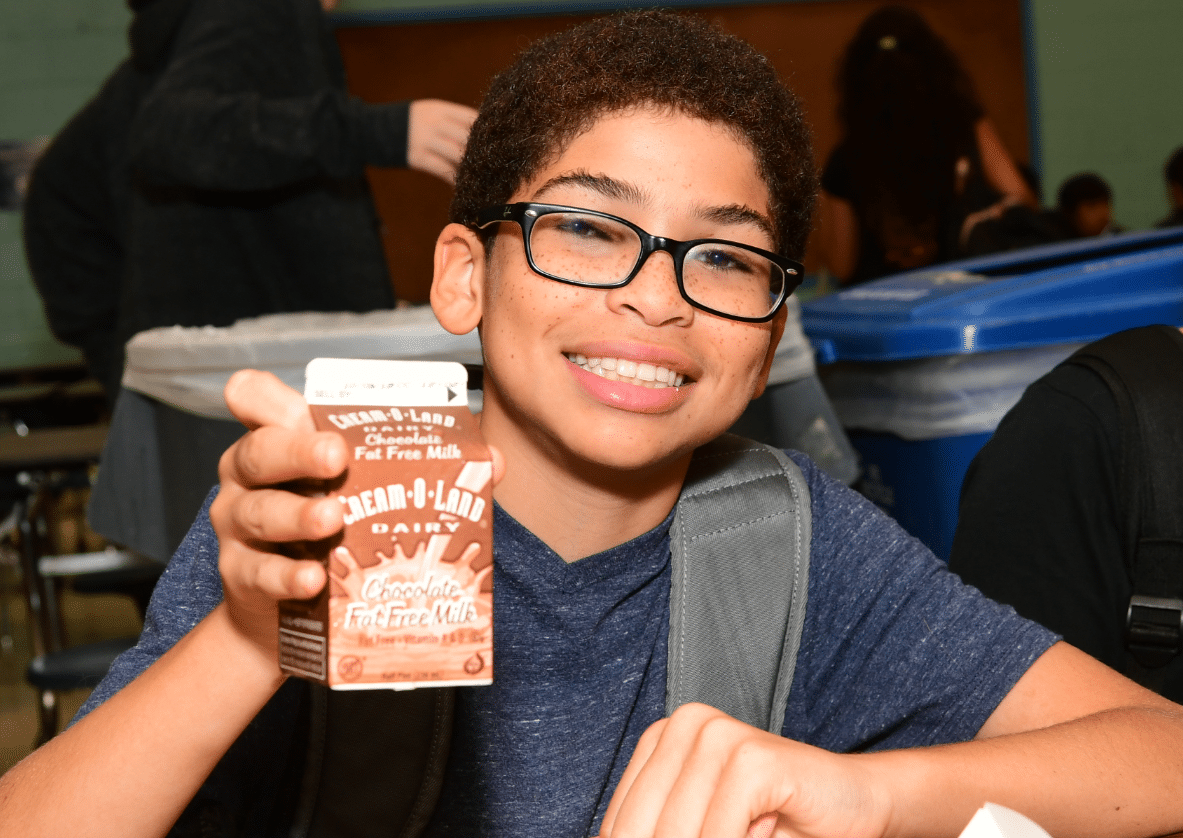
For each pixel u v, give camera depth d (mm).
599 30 776
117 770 605
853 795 606
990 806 487
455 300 801
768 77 781
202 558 767
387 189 6070
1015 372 1412
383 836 745
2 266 5574
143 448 1414
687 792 598
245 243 1708
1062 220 2426
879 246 2418
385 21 6039
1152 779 690
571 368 714
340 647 511
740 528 825
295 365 1288
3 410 3971
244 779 730
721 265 731
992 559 1032
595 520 770
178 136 1591
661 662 807
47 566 2154
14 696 2914
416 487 524
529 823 765
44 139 5582
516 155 753
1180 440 948
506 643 769
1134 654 951
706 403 732
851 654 856
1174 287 1449
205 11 1731
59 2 5527
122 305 1771
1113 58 6305
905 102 2344
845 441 1474
